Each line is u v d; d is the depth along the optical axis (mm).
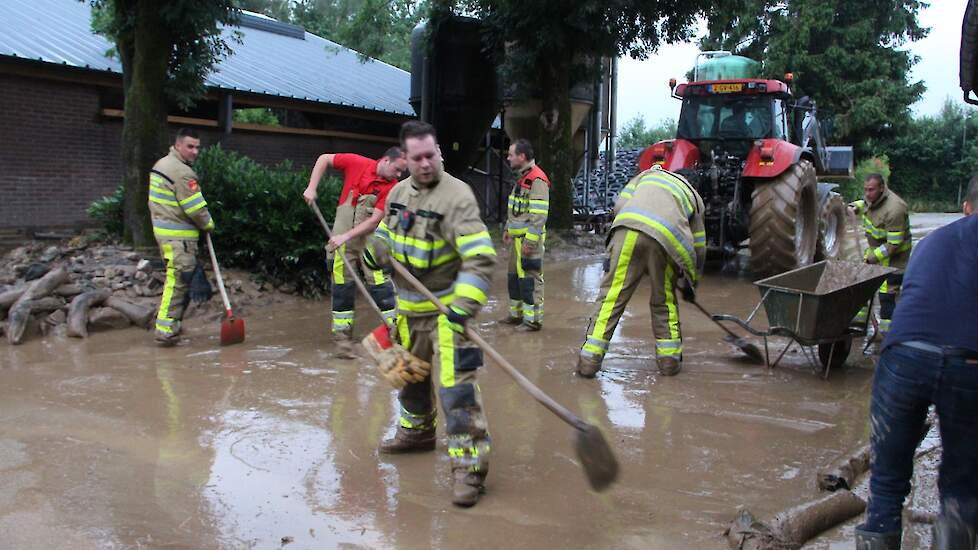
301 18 28484
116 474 3943
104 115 11164
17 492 3705
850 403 5309
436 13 14312
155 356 6352
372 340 4012
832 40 29094
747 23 28719
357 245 6426
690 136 11234
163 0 8586
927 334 2812
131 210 8828
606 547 3275
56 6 13414
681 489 3877
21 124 10336
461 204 3646
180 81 8883
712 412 5078
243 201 8695
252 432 4590
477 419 3725
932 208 39125
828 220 12078
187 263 6613
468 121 15164
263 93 12523
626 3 12430
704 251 5973
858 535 3016
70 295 7391
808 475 4074
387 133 16062
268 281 8750
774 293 5918
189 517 3488
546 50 13125
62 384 5508
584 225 16328
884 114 28656
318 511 3576
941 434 2928
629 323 7887
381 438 4531
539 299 7465
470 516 3551
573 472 4082
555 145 13797
